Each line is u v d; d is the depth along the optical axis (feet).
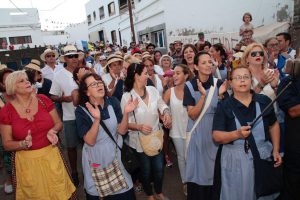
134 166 10.12
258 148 8.44
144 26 62.75
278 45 15.15
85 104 9.62
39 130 9.65
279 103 8.75
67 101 14.06
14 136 9.58
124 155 10.12
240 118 8.45
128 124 10.69
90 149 9.78
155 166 11.75
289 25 29.86
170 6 47.29
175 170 15.72
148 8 58.54
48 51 21.17
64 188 9.97
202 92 10.04
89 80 9.55
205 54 10.63
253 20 35.50
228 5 37.78
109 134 9.80
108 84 16.52
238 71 8.35
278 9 32.78
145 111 11.30
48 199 9.79
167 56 19.90
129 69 11.48
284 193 9.39
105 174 9.77
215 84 10.75
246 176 8.41
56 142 9.59
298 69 7.68
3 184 15.92
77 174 14.85
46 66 21.56
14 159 9.79
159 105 11.87
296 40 27.71
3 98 13.47
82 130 9.59
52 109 10.50
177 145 12.45
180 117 12.17
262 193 8.39
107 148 9.73
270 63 15.07
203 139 10.71
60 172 9.93
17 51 65.10
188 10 43.98
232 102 8.61
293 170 9.00
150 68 16.33
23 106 9.64
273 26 30.71
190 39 39.55
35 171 9.58
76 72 12.59
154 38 59.06
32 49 66.39
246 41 21.17
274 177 8.64
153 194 12.99
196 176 11.00
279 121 10.82
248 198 8.52
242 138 8.50
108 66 16.24
